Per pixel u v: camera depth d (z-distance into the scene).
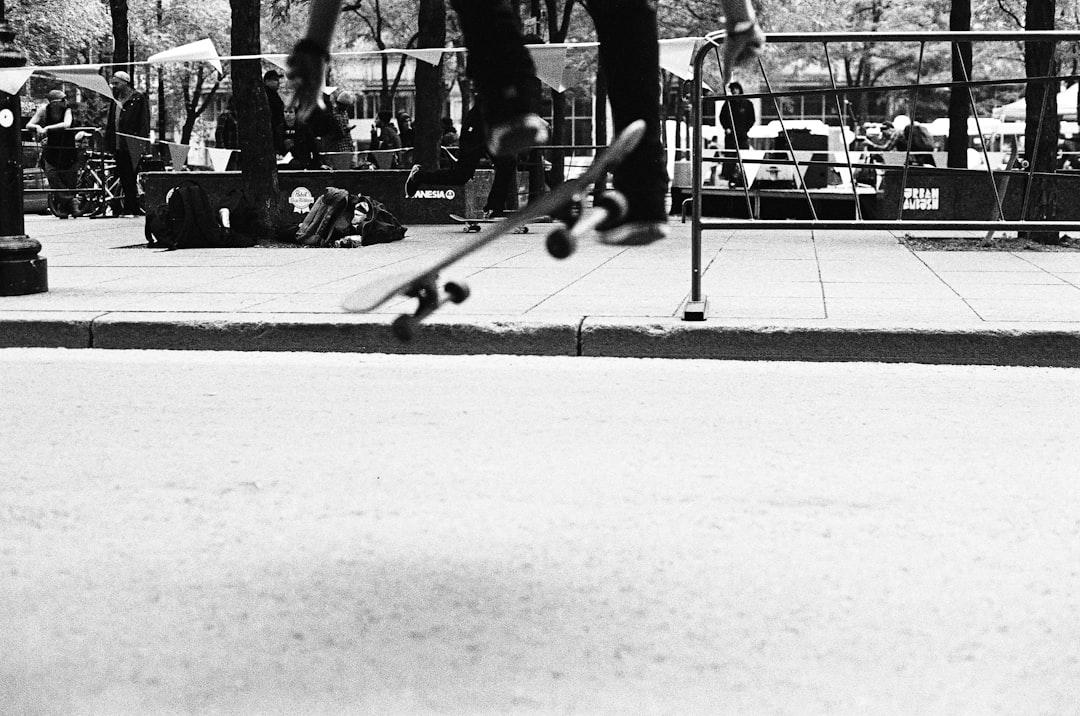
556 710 2.69
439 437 5.29
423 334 7.39
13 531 4.02
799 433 5.34
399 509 4.23
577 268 10.48
